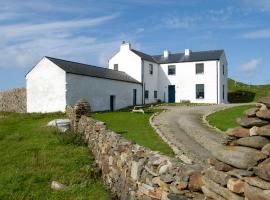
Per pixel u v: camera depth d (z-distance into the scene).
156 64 52.22
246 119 4.60
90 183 10.79
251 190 3.94
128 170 8.30
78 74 36.94
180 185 5.49
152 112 32.88
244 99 58.00
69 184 10.64
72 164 12.52
